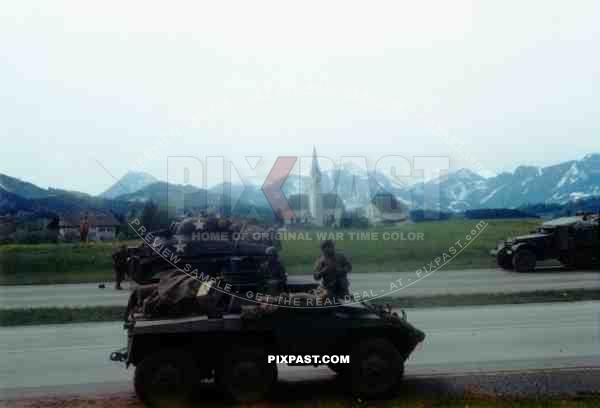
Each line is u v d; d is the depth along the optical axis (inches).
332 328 301.4
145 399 289.7
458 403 291.1
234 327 294.8
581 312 579.5
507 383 327.0
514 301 647.8
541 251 943.0
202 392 323.0
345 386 307.9
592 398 295.7
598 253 949.8
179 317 303.9
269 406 293.7
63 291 819.4
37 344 476.4
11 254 983.6
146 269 637.3
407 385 328.8
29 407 297.0
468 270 922.1
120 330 543.2
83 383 347.6
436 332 487.8
